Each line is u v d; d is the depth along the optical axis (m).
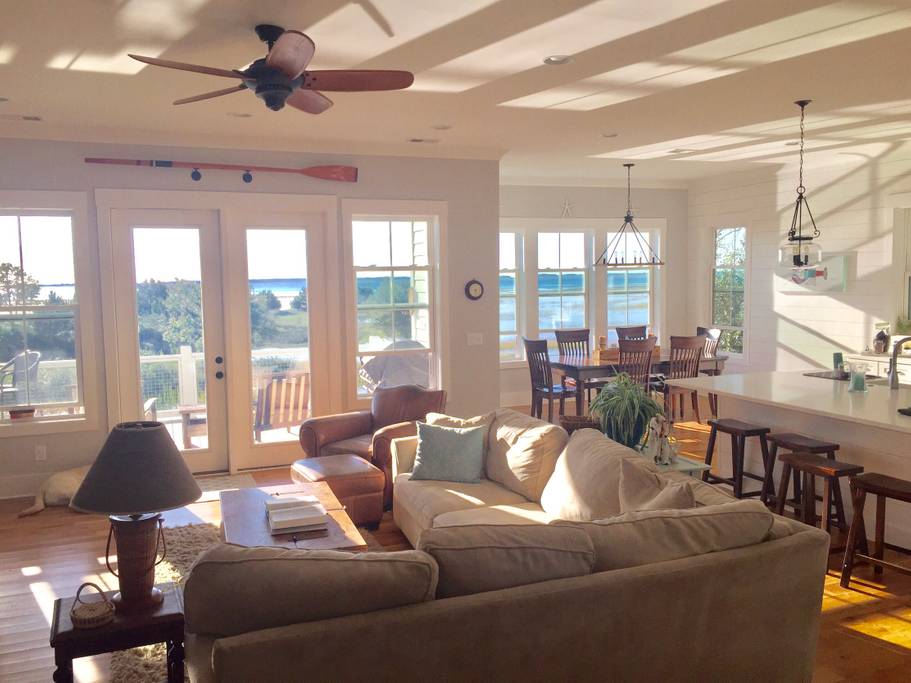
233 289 5.76
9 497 5.28
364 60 3.70
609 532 2.28
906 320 7.00
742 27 3.28
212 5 2.93
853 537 3.65
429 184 6.26
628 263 9.11
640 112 5.03
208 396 5.83
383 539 4.35
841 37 3.45
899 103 4.88
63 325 5.41
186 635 2.30
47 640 3.20
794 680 2.45
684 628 2.22
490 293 6.54
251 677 1.79
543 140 6.08
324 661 1.85
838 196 7.50
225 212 5.68
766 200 8.30
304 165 5.88
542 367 7.54
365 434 5.36
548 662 2.07
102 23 3.11
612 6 2.99
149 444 2.41
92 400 5.44
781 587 2.36
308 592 1.90
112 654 3.03
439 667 1.95
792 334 8.12
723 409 5.34
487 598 2.00
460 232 6.39
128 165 5.38
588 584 2.09
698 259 9.37
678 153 6.96
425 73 3.95
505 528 2.18
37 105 4.54
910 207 6.82
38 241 5.30
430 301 6.45
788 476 4.20
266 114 4.86
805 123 5.53
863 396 4.55
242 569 1.92
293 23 3.15
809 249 5.55
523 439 3.98
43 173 5.21
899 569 3.57
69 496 5.05
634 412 3.89
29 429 5.30
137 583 2.38
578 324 9.20
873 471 4.21
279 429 6.02
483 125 5.37
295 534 3.30
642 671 2.19
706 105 4.85
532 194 8.70
